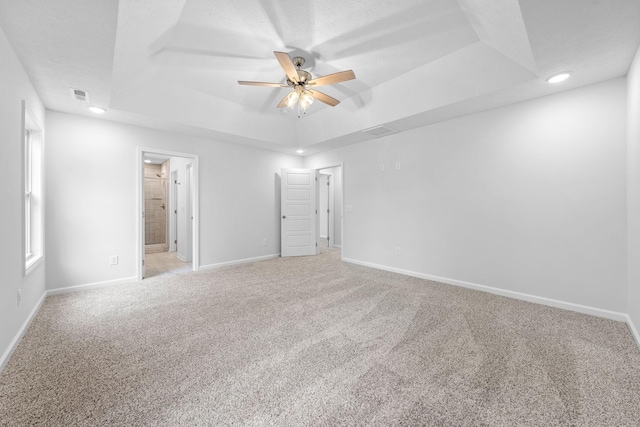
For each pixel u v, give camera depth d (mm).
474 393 1549
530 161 3035
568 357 1910
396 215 4406
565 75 2438
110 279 3664
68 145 3359
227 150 4930
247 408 1439
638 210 2160
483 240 3424
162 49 2639
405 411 1415
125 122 3738
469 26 2365
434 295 3275
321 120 4582
